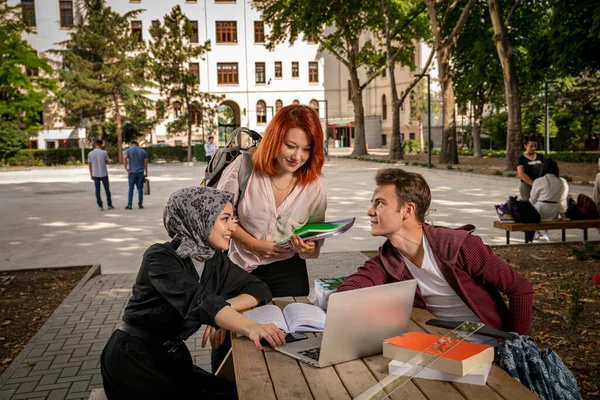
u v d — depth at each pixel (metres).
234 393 2.77
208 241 2.53
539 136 41.66
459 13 32.72
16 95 44.31
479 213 12.47
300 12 34.09
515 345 2.46
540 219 8.59
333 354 2.17
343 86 64.31
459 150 46.00
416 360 2.01
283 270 3.54
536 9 31.11
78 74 43.88
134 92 45.12
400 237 2.72
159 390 2.54
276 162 3.45
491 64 32.59
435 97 51.62
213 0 58.78
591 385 3.83
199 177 27.39
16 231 11.94
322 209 3.60
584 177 20.27
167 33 44.16
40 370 4.48
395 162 33.50
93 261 8.77
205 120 46.09
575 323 4.63
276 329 2.40
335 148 65.06
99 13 45.06
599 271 6.98
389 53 35.50
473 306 2.67
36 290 7.05
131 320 2.59
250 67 60.34
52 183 25.45
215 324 2.42
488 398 1.86
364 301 2.18
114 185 23.53
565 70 23.44
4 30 43.84
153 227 11.86
